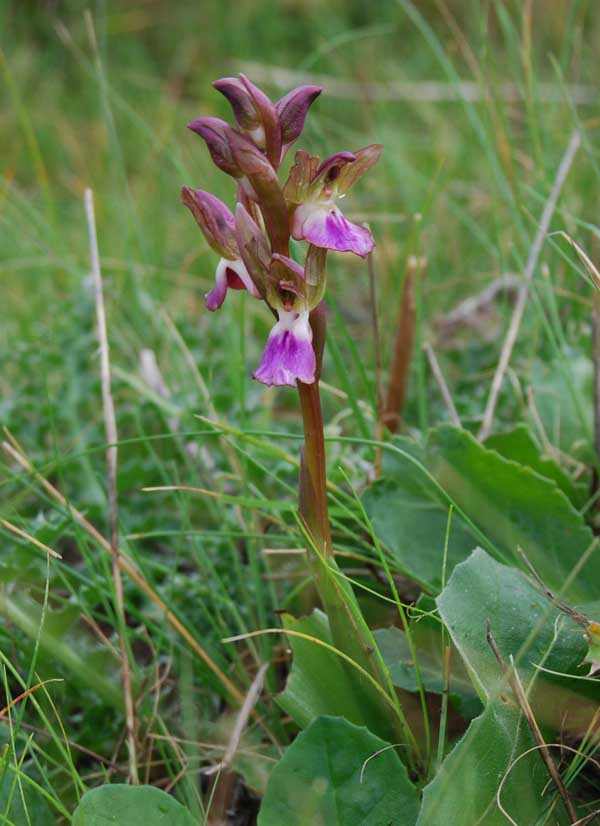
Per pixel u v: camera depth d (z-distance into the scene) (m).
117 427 0.41
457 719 0.30
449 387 0.44
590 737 0.29
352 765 0.27
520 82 0.46
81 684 0.33
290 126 0.27
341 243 0.27
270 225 0.27
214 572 0.34
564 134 0.51
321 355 0.28
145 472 0.39
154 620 0.35
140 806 0.27
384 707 0.29
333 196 0.27
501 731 0.27
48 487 0.35
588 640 0.27
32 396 0.42
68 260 0.52
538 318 0.40
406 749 0.29
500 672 0.28
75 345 0.43
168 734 0.31
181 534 0.34
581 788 0.29
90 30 0.47
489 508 0.33
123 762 0.32
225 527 0.35
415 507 0.34
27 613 0.32
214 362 0.44
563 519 0.32
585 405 0.38
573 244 0.33
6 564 0.33
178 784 0.31
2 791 0.28
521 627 0.28
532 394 0.38
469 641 0.28
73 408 0.42
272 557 0.36
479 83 0.47
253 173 0.26
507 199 0.41
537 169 0.44
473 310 0.49
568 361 0.38
